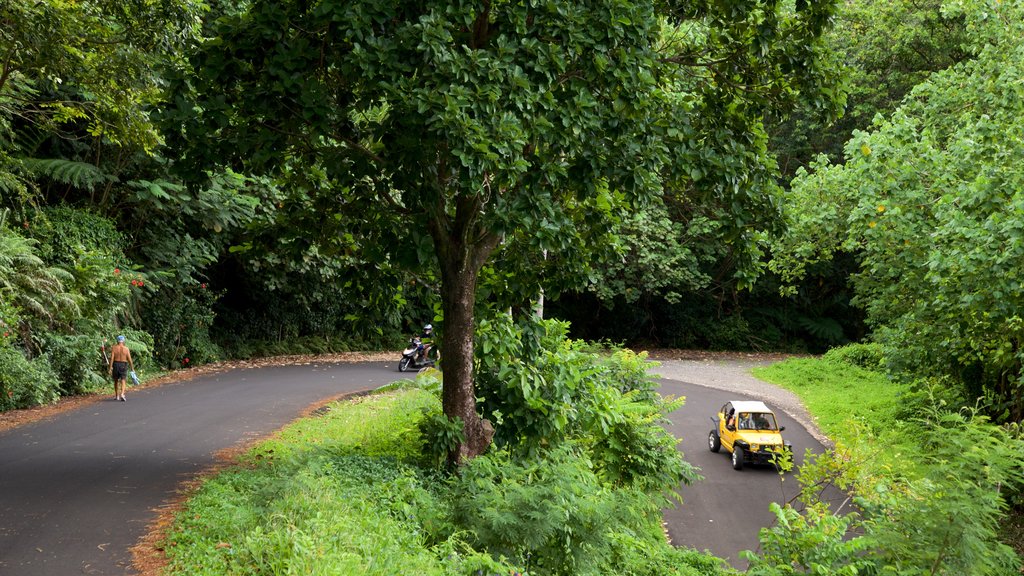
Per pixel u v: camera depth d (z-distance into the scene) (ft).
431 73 26.35
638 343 147.13
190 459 37.11
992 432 22.41
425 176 29.04
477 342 35.94
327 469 29.17
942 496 21.01
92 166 70.44
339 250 39.01
